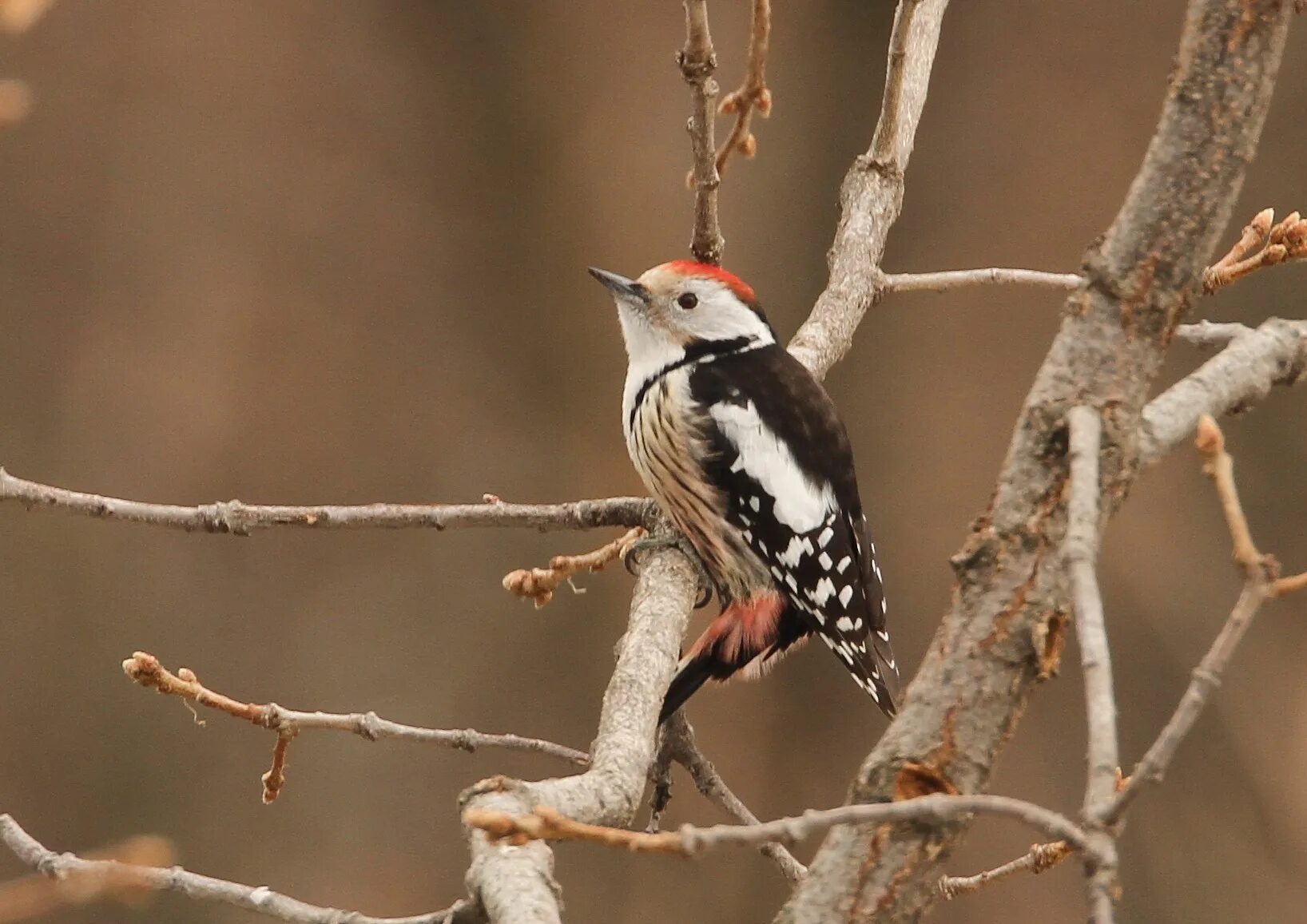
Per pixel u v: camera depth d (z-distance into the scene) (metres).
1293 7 3.52
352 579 13.77
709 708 14.13
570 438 14.48
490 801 3.86
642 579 6.44
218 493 13.71
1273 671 13.58
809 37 15.38
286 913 4.32
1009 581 3.49
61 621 13.12
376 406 14.23
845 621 7.20
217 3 14.61
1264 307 13.55
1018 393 14.66
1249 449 13.80
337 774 13.15
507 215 14.91
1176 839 13.36
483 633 13.70
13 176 14.04
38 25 14.17
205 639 13.34
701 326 7.69
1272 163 14.19
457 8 15.04
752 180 15.16
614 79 15.06
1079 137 14.92
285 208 14.50
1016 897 13.25
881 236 7.62
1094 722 2.90
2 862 12.62
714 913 13.03
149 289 14.06
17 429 13.53
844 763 14.09
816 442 7.38
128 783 12.84
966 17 15.26
